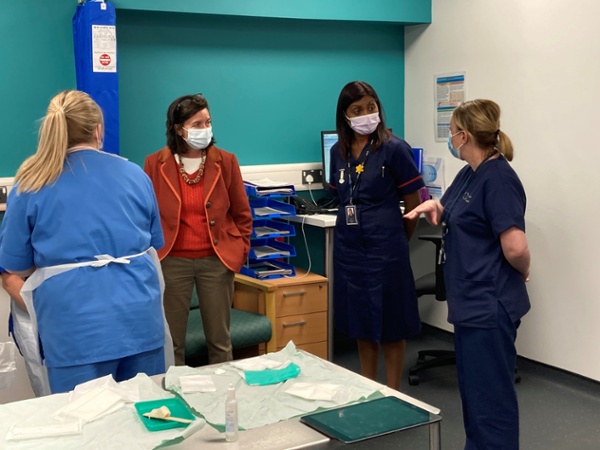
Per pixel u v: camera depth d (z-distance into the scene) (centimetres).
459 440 310
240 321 352
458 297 253
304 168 434
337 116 312
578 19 352
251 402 172
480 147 253
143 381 182
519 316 250
